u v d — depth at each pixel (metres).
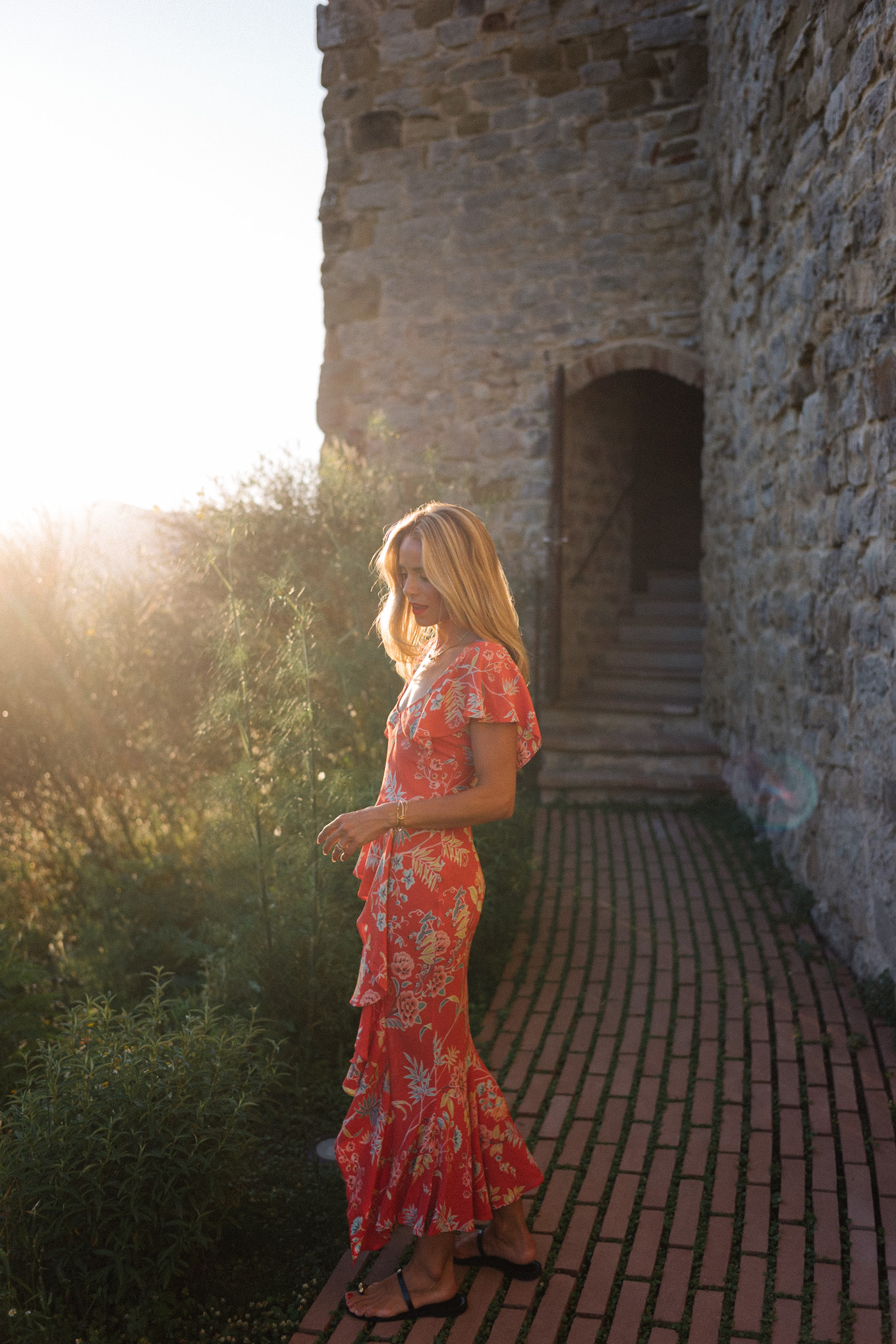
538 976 3.78
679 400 10.58
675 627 8.85
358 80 8.19
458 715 1.90
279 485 4.71
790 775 4.78
